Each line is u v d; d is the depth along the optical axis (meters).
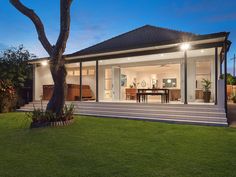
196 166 3.25
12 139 5.04
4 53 13.32
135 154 3.85
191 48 8.55
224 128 6.28
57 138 5.12
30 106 12.38
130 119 8.22
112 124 7.04
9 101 11.70
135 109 8.98
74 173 3.00
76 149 4.20
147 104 9.18
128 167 3.22
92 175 2.93
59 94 7.15
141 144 4.53
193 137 5.13
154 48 9.20
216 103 8.47
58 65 6.95
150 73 16.72
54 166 3.28
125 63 13.37
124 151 4.04
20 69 13.28
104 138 5.09
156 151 4.02
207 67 11.23
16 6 6.93
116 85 13.63
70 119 7.25
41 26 7.28
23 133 5.71
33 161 3.51
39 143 4.67
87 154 3.86
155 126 6.65
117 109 9.34
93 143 4.64
